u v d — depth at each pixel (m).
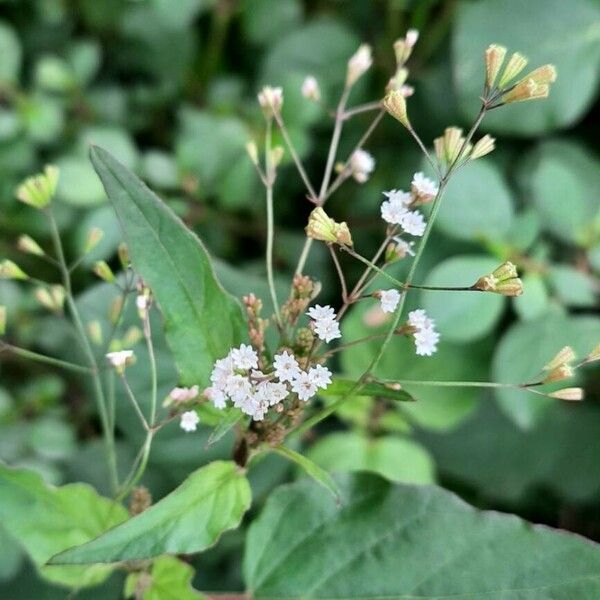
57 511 0.11
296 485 0.11
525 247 0.15
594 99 0.19
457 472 0.17
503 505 0.17
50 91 0.20
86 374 0.14
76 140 0.20
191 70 0.21
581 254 0.16
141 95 0.21
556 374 0.09
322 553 0.11
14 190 0.19
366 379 0.09
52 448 0.16
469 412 0.15
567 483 0.16
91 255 0.17
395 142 0.20
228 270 0.13
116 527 0.09
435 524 0.11
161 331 0.13
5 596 0.13
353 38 0.20
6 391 0.18
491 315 0.15
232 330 0.10
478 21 0.18
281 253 0.19
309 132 0.20
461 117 0.19
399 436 0.17
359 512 0.11
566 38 0.17
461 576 0.11
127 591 0.11
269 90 0.11
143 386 0.13
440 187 0.09
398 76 0.11
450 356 0.15
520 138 0.19
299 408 0.09
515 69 0.09
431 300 0.15
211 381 0.09
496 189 0.15
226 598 0.11
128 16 0.21
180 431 0.13
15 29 0.22
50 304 0.12
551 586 0.10
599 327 0.15
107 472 0.14
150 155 0.18
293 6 0.21
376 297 0.09
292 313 0.09
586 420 0.16
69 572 0.11
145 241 0.09
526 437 0.16
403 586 0.11
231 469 0.10
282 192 0.20
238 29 0.21
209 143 0.18
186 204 0.18
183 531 0.09
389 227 0.09
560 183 0.16
